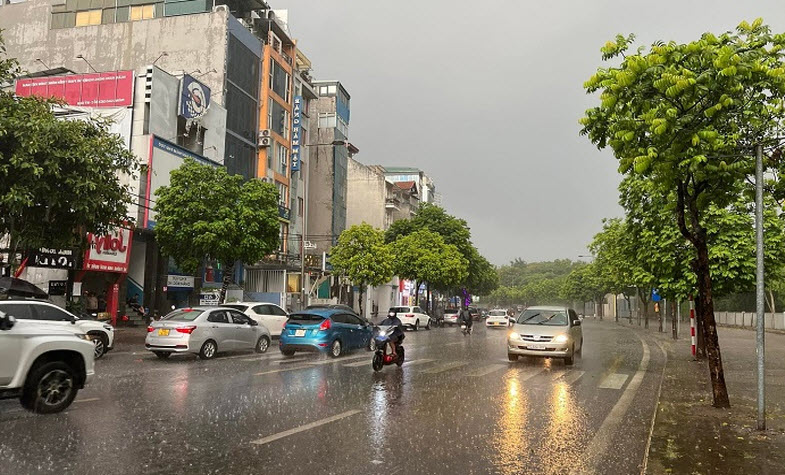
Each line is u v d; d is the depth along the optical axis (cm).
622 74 796
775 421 797
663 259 1594
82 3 3816
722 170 824
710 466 575
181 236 2192
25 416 769
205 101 3195
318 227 5041
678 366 1542
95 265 2388
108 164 1576
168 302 3033
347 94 5538
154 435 674
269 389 1036
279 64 4134
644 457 622
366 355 1736
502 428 752
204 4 3641
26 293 1506
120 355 1582
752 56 759
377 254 3791
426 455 612
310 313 1695
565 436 716
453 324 4994
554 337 1552
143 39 3597
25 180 1397
